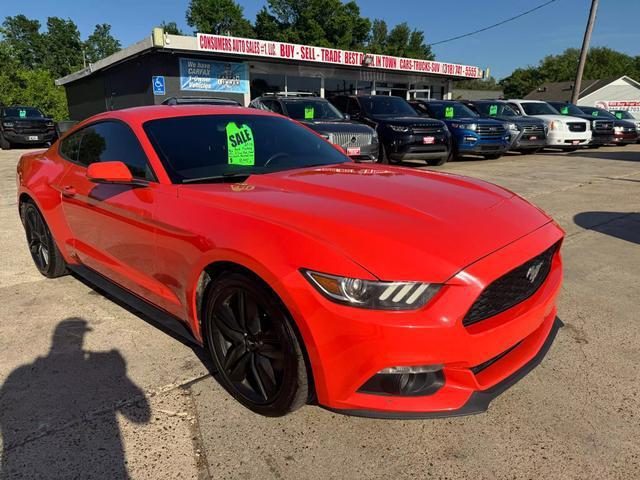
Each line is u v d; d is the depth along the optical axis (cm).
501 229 221
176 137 300
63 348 296
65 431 222
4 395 249
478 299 193
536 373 269
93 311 350
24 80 3797
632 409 236
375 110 1159
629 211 659
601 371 270
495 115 1470
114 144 320
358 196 238
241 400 237
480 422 228
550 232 239
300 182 264
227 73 1902
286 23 5416
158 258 265
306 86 2144
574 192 805
